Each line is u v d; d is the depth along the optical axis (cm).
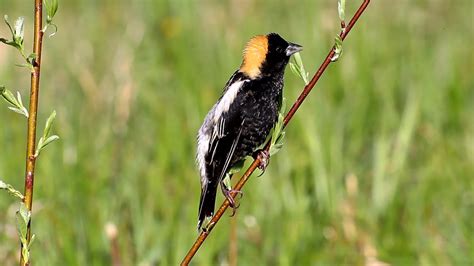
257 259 1112
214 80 1572
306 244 1127
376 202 1205
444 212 1188
